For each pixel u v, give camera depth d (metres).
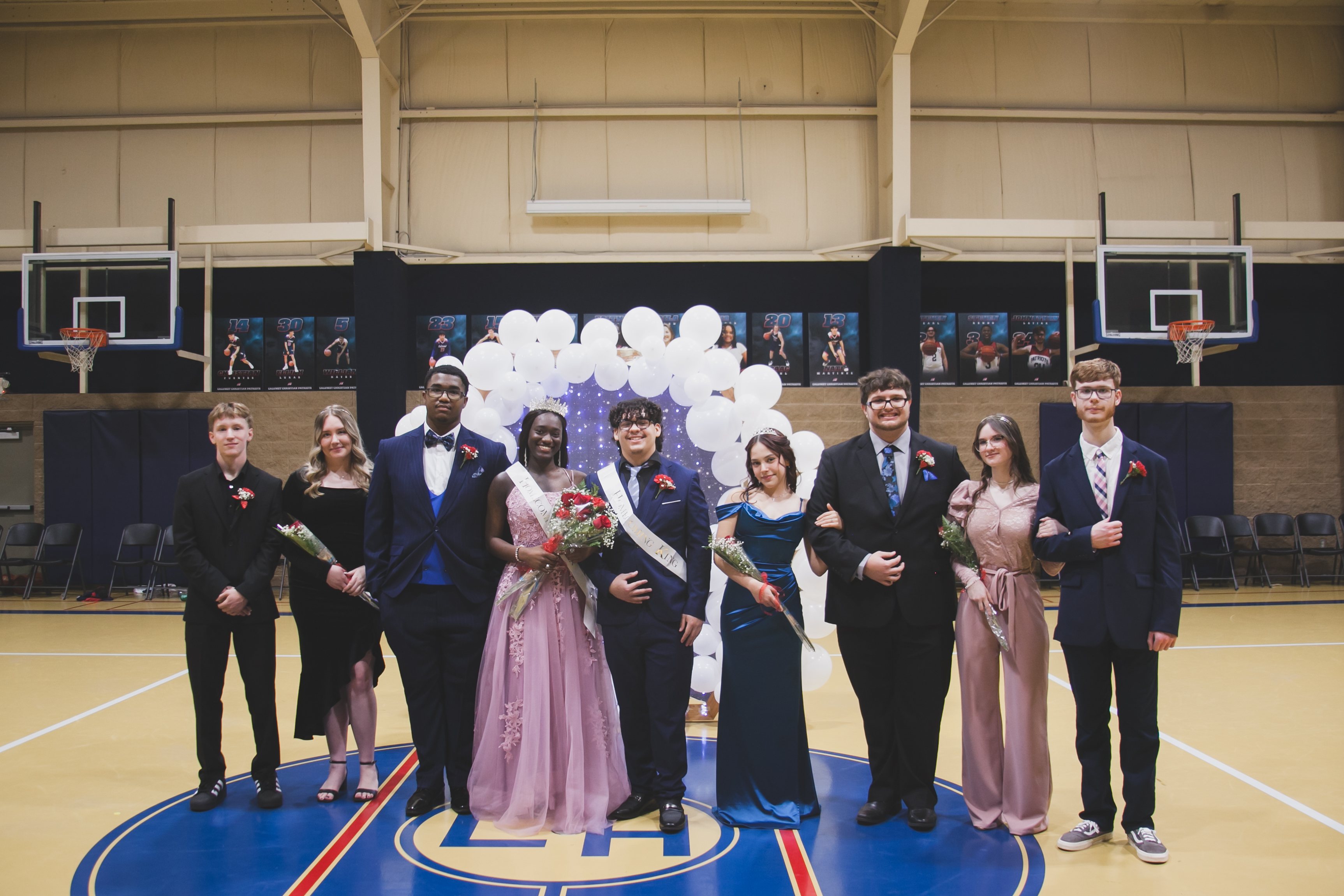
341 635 3.20
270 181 9.96
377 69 9.26
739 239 10.01
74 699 4.87
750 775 3.02
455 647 3.11
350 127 9.97
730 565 3.01
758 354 9.96
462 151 9.98
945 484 3.00
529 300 9.95
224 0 9.83
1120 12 10.18
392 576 3.09
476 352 4.61
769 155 10.04
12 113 10.03
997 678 2.96
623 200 9.91
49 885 2.52
